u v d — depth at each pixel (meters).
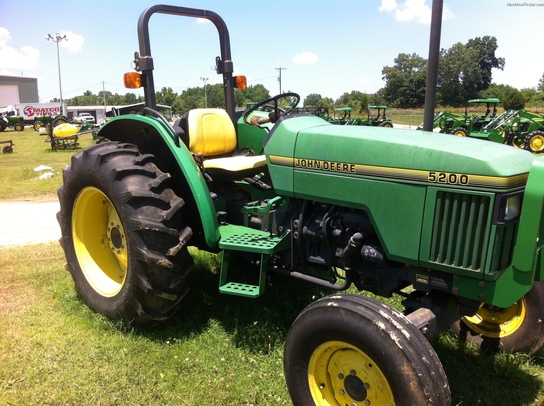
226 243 3.11
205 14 3.92
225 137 4.10
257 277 4.01
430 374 1.93
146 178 3.19
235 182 3.90
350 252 2.67
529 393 2.77
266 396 2.65
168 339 3.20
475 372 2.97
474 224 2.19
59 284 4.10
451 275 2.36
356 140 2.59
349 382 2.23
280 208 3.11
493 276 2.18
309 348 2.28
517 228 2.21
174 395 2.65
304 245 2.99
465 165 2.18
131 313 3.22
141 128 3.79
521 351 3.05
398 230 2.44
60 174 11.41
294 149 2.89
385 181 2.46
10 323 3.43
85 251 3.69
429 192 2.30
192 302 3.64
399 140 2.47
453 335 3.37
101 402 2.58
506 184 2.09
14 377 2.80
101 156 3.29
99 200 3.61
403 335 1.98
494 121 17.86
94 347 3.12
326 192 2.75
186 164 3.24
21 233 6.06
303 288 3.89
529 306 2.99
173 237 3.10
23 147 20.75
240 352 3.07
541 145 16.44
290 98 3.75
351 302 2.15
